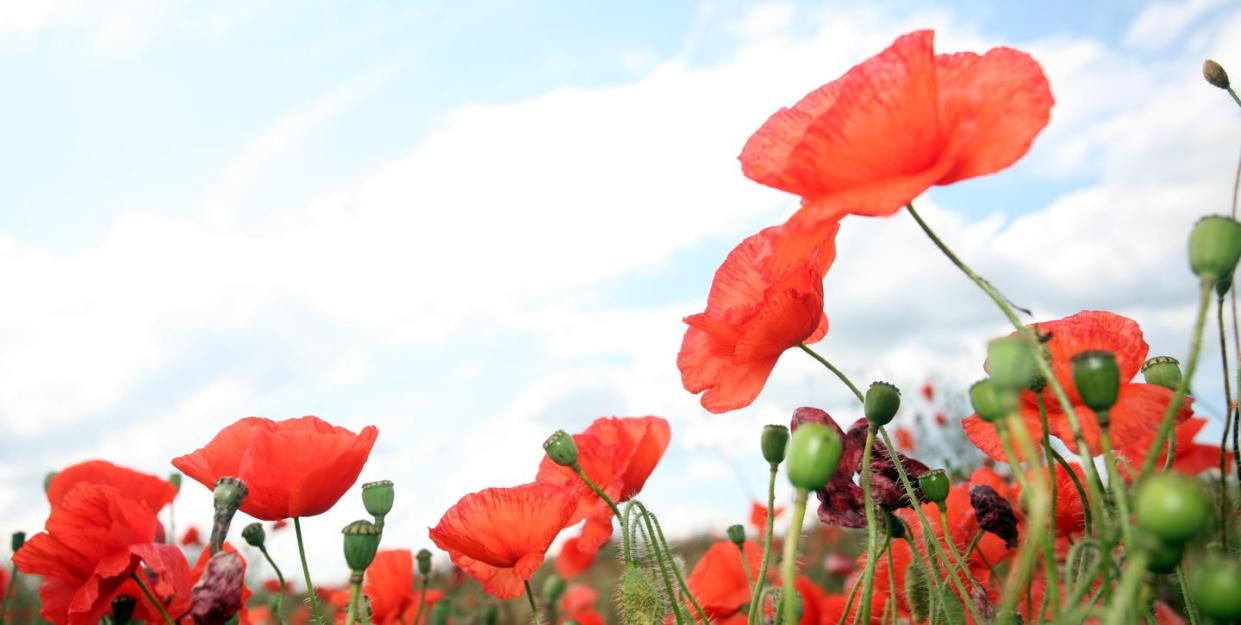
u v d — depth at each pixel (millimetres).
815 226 319
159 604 458
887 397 364
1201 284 268
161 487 592
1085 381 274
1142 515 232
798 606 434
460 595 1188
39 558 475
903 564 458
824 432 284
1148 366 384
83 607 465
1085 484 436
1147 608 313
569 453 438
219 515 371
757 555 577
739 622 551
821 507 408
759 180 343
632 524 447
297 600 1158
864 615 347
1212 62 427
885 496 399
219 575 357
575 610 1067
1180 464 587
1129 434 353
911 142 310
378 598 674
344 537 371
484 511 459
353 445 420
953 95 316
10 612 1013
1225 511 360
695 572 574
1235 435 356
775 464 412
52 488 575
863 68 310
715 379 438
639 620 423
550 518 457
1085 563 364
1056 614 276
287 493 413
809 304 399
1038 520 246
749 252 434
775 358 417
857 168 317
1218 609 236
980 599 388
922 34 303
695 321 426
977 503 417
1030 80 303
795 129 363
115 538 473
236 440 444
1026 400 369
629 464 512
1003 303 288
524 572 460
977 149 305
